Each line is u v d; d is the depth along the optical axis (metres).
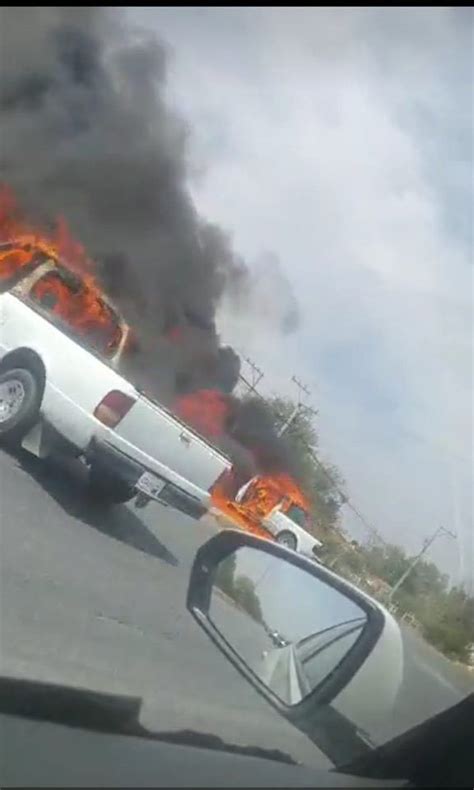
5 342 8.51
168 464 8.34
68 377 8.19
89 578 7.17
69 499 8.19
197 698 5.61
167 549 8.78
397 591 16.81
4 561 6.61
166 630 6.84
